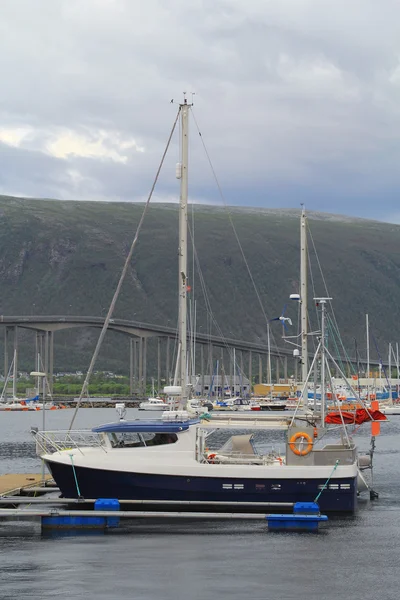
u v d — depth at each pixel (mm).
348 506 52812
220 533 49562
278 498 52438
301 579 41250
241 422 54375
